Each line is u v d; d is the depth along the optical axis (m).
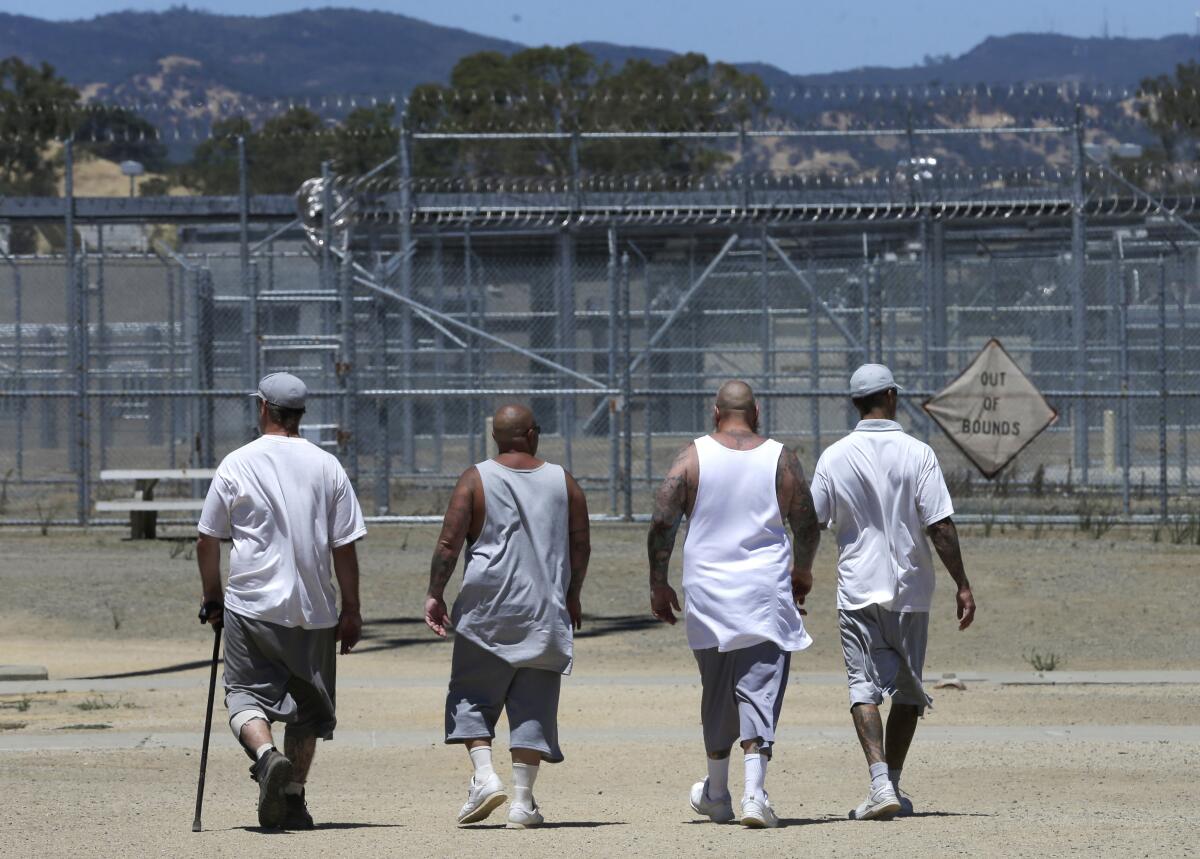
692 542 28.00
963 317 110.00
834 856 23.75
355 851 24.69
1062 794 32.81
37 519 82.81
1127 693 47.31
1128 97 100.75
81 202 127.12
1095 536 76.56
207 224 128.12
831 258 112.69
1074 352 98.31
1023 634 56.62
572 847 25.11
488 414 110.69
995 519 79.50
